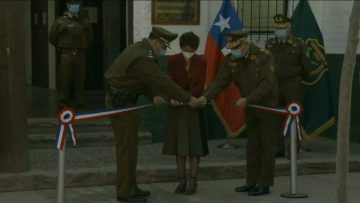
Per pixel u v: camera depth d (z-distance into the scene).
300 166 13.22
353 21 7.38
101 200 10.95
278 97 13.62
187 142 11.11
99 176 11.91
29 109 16.44
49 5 19.78
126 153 10.64
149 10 14.83
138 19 14.91
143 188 11.87
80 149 14.06
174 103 11.08
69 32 15.47
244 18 16.28
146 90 10.84
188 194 11.41
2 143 11.58
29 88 21.20
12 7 11.41
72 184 11.73
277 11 16.47
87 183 11.84
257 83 11.04
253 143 11.50
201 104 10.86
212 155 13.79
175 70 11.28
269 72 10.98
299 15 15.02
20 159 11.69
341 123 7.67
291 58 13.62
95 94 18.41
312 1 16.50
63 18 15.57
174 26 15.08
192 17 15.23
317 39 14.91
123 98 10.44
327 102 14.98
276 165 13.02
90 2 18.42
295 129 11.16
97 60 18.58
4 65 11.43
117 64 10.51
